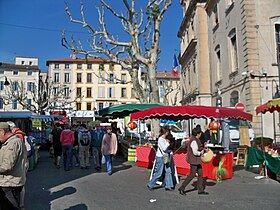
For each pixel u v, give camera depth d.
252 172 11.32
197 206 6.57
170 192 8.00
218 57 24.45
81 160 12.59
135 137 21.00
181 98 38.53
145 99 21.67
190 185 8.96
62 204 6.82
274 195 7.59
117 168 12.72
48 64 68.25
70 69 68.12
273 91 17.56
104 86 67.94
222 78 22.98
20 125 23.38
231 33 20.80
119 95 68.00
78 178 10.27
